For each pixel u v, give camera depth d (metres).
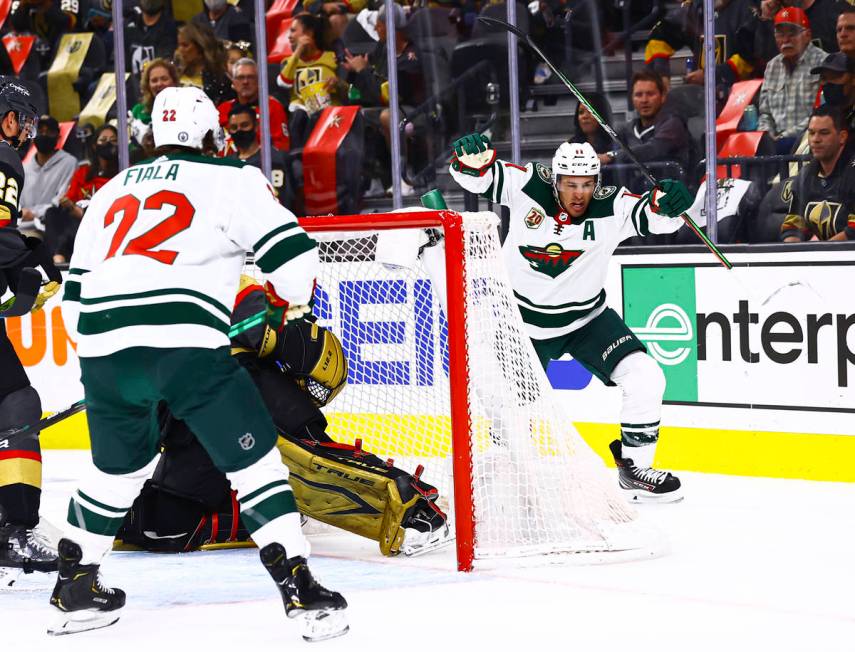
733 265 13.66
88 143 19.42
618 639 7.46
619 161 16.00
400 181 16.72
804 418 13.26
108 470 7.61
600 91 17.09
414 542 10.14
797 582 8.92
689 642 7.37
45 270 9.70
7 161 9.23
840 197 13.69
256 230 7.35
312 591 7.41
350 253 11.75
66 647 7.54
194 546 10.55
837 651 7.14
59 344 18.00
